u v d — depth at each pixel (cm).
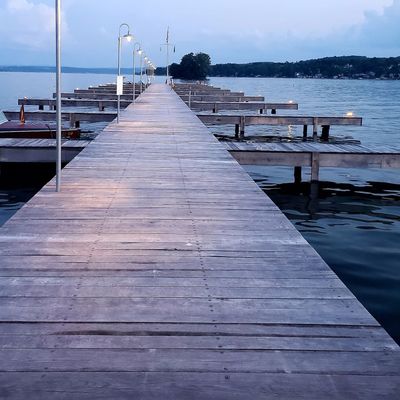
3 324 298
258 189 670
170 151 988
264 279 371
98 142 1091
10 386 238
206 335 289
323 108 4212
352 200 1062
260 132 2400
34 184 1173
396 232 814
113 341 280
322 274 381
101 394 233
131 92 3597
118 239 456
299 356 267
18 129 1602
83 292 344
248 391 237
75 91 3775
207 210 562
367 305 533
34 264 393
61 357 263
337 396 234
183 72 13050
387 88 10469
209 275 377
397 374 251
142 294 342
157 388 238
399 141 2153
